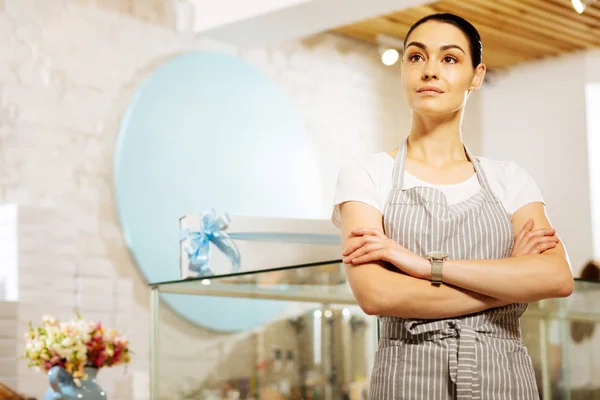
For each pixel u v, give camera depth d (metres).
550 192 7.48
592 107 7.31
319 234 2.74
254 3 5.48
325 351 2.05
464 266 1.75
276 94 6.00
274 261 2.67
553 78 7.44
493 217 1.86
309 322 2.07
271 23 5.59
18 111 4.77
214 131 5.61
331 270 1.97
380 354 1.79
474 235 1.83
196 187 5.48
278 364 2.11
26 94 4.81
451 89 1.92
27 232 4.55
